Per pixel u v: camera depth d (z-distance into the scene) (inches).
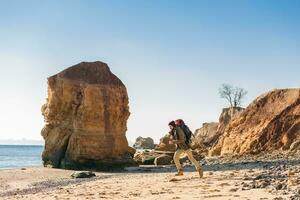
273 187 487.5
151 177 894.4
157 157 1734.7
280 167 819.4
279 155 1293.1
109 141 1576.0
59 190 748.0
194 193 501.7
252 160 1243.8
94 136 1541.6
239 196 440.8
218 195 461.4
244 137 1581.0
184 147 753.6
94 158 1531.7
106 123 1577.3
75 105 1578.5
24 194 753.0
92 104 1545.3
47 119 1648.6
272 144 1444.4
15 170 1405.0
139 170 1398.9
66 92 1600.6
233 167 999.6
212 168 1024.9
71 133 1572.3
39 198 590.6
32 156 5128.0
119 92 1637.6
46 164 1621.6
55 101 1617.9
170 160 1727.4
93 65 1659.7
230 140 1658.5
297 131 1417.3
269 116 1558.8
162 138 2233.0
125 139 1658.5
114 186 700.7
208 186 569.6
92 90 1555.1
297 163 932.6
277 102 1610.5
